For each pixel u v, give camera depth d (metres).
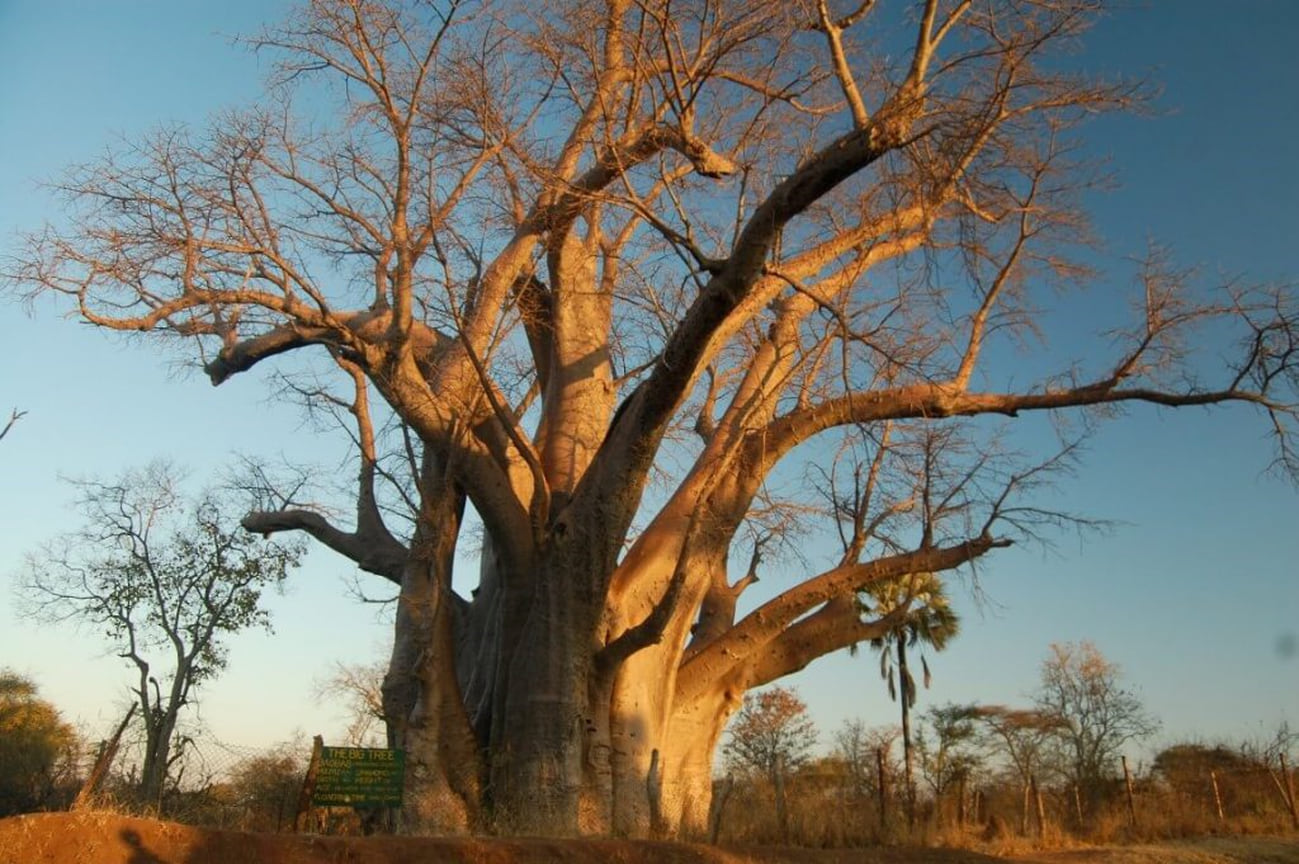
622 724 16.22
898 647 28.22
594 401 17.91
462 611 19.00
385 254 15.48
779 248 14.88
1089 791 27.70
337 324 14.86
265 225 14.70
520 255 16.50
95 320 13.70
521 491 17.00
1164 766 32.66
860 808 18.41
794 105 15.24
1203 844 19.48
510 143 14.98
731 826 16.64
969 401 17.58
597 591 15.48
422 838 10.73
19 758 17.09
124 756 15.40
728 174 15.27
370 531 19.83
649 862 11.91
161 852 8.83
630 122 15.65
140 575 23.16
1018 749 36.50
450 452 15.52
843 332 13.43
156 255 14.24
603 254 18.75
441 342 16.72
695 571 17.27
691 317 13.77
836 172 12.62
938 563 17.20
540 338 19.23
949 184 14.09
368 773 12.91
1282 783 25.84
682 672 17.81
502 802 15.00
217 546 23.84
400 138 14.94
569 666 15.34
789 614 17.75
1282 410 16.47
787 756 40.25
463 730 15.69
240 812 14.80
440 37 14.70
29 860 8.29
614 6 15.84
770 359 18.28
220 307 15.07
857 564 17.78
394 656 16.86
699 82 14.16
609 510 15.42
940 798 22.92
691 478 17.77
